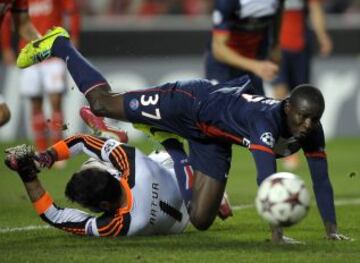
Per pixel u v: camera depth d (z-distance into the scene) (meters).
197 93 28.09
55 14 49.53
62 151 28.61
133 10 75.44
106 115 30.19
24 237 28.08
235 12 38.19
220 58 38.00
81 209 33.88
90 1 75.12
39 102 51.25
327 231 27.27
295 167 51.25
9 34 54.41
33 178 27.09
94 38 61.31
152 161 27.97
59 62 49.97
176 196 27.98
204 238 27.67
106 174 26.88
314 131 26.23
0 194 39.53
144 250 25.44
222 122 26.92
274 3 39.12
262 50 40.00
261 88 39.09
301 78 50.97
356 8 73.06
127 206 27.09
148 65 62.25
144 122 29.55
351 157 55.53
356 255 24.83
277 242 26.42
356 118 65.50
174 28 62.69
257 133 25.38
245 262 23.86
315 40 63.97
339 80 64.88
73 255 24.75
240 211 34.41
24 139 60.19
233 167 51.72
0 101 31.84
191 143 28.48
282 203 23.97
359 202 37.59
